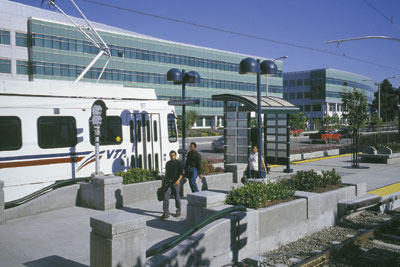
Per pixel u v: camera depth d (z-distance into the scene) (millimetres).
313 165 20453
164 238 7250
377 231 8875
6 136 10453
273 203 8078
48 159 11250
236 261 6723
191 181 10523
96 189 9961
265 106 14375
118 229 4984
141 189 10742
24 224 8594
